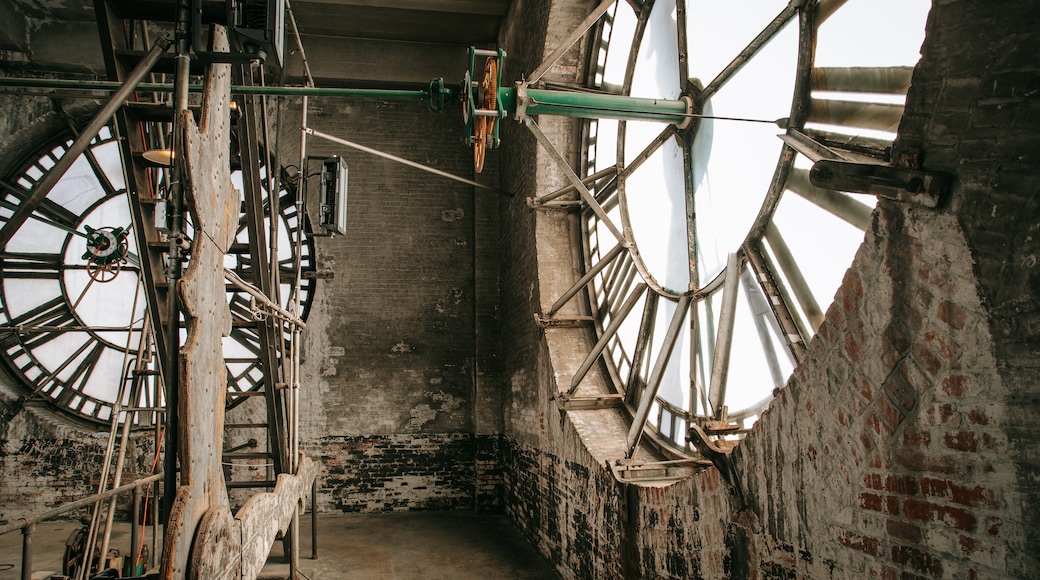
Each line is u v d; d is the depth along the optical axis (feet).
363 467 27.84
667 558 11.32
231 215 9.23
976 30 5.60
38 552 21.72
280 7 8.64
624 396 17.84
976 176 5.53
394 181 29.45
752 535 8.70
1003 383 5.21
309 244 29.17
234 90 9.55
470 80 10.61
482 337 28.84
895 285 6.38
